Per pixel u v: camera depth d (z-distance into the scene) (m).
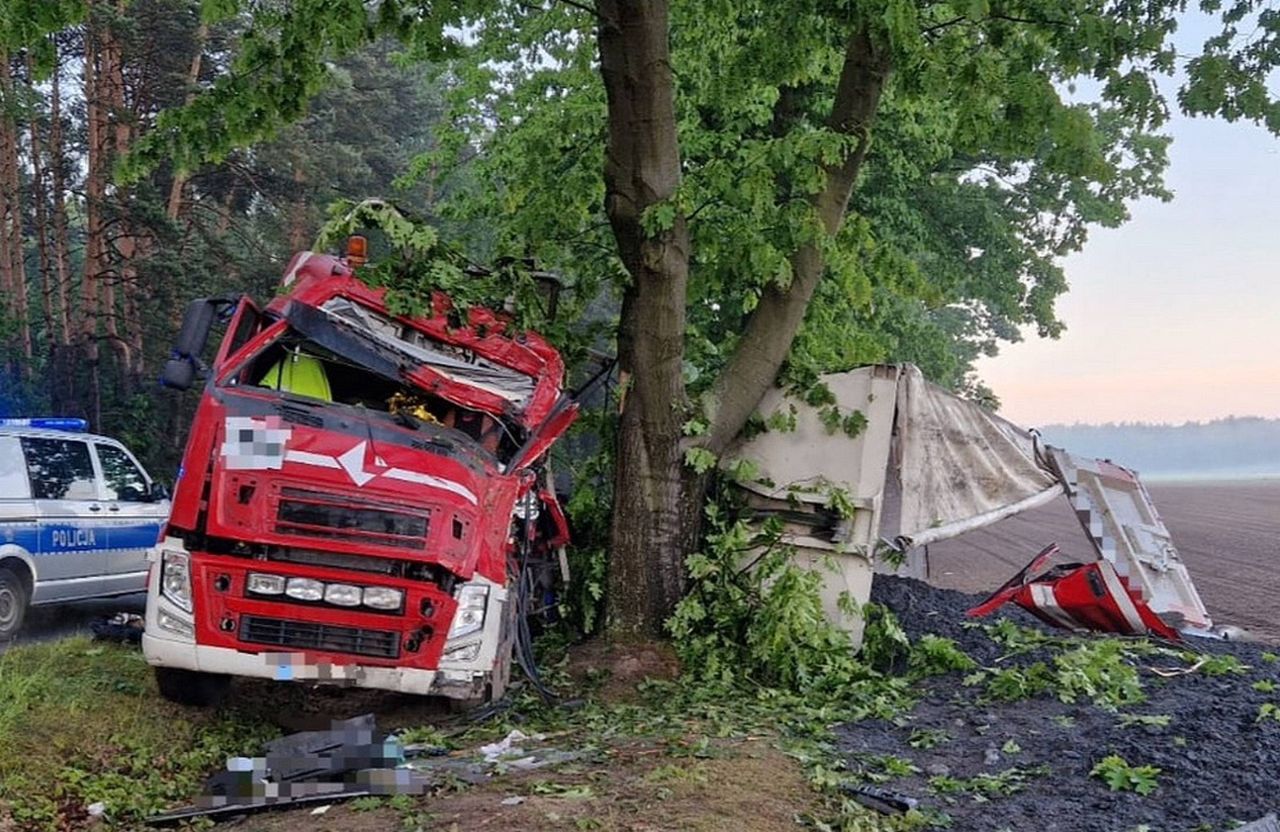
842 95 9.01
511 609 7.21
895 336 21.22
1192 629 9.72
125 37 22.00
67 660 7.58
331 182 30.53
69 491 9.72
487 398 7.59
